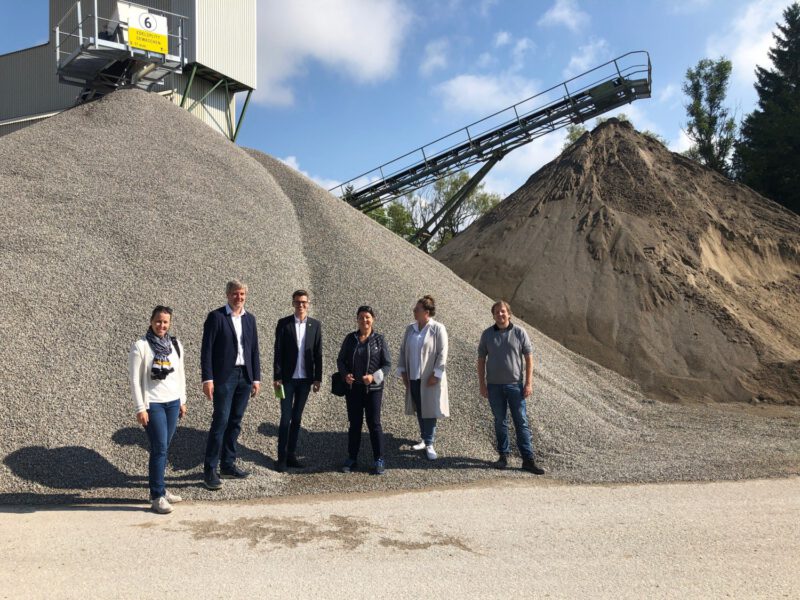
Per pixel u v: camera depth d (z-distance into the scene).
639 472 6.44
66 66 16.02
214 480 5.53
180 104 20.19
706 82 40.50
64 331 6.85
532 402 8.25
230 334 5.70
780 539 4.26
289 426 6.32
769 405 12.76
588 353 15.59
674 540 4.25
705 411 11.61
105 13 21.28
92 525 4.46
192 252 8.91
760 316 16.81
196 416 6.59
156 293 7.88
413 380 6.80
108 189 9.70
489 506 5.18
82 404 6.14
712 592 3.35
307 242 10.76
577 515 4.89
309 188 12.70
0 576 3.43
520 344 6.72
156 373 5.02
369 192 23.84
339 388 6.40
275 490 5.64
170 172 10.77
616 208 20.78
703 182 22.58
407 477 6.16
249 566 3.68
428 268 12.82
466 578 3.54
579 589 3.38
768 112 34.03
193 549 3.97
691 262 18.20
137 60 15.64
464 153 22.05
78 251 8.12
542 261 19.42
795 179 29.59
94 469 5.59
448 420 7.50
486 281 19.64
